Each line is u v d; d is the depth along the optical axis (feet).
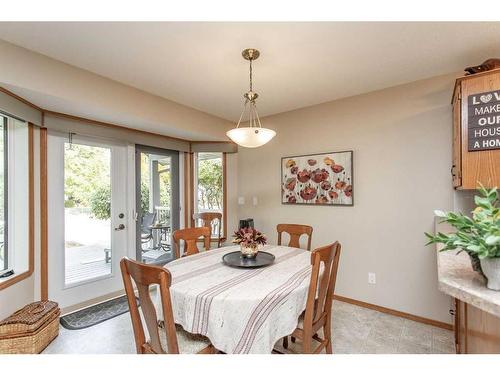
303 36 5.53
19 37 5.53
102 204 9.50
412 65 6.86
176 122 9.77
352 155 9.02
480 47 5.99
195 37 5.57
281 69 7.08
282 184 10.85
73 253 8.69
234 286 4.85
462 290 3.12
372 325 7.57
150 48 6.01
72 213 8.68
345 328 7.43
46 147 7.97
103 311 8.57
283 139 10.93
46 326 6.53
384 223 8.39
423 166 7.70
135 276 4.09
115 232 9.84
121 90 7.95
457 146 6.03
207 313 4.35
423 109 7.71
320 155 9.77
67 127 8.14
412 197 7.88
